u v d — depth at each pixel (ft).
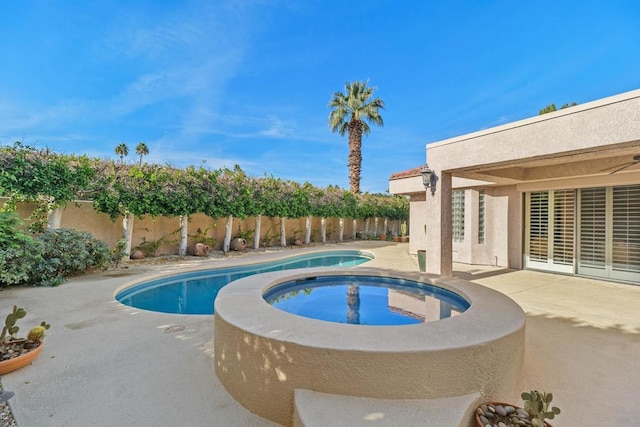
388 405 10.38
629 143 20.15
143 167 49.01
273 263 52.49
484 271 39.93
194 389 13.44
